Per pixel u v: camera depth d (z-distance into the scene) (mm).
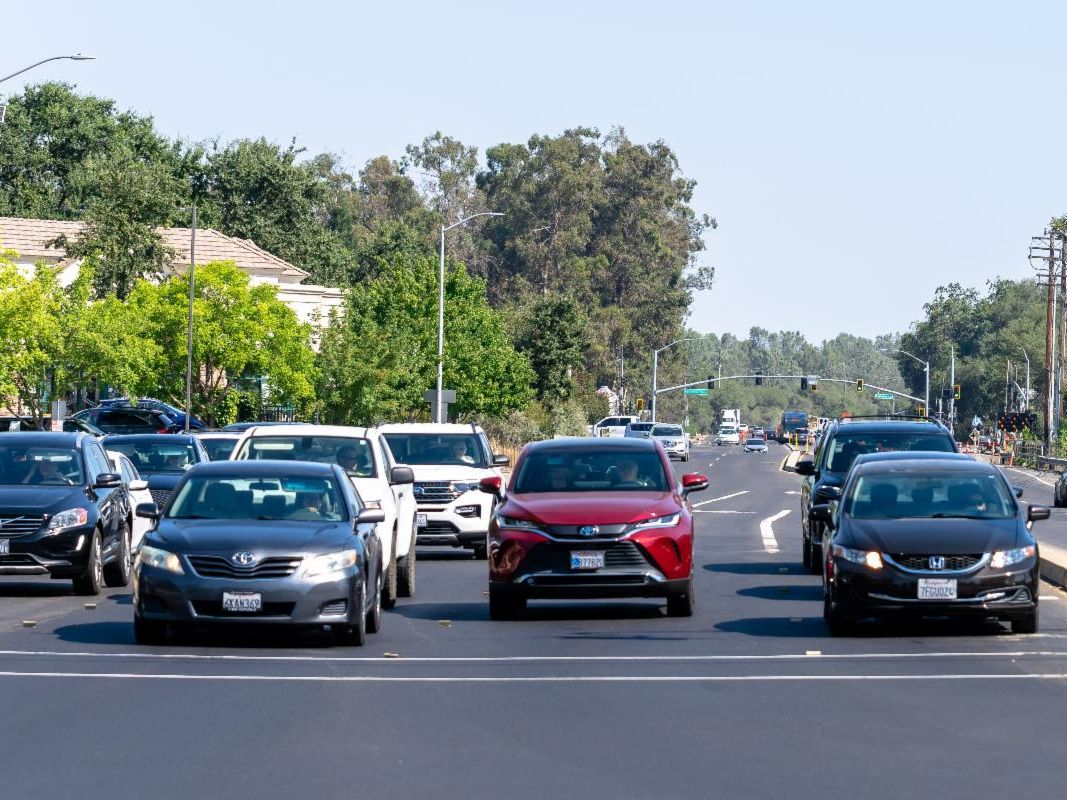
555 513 37438
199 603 31812
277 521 33844
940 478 37344
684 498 40156
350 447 43688
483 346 152375
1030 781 19125
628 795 18297
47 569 42344
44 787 18609
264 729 22672
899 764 20219
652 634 35094
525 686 27141
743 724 23297
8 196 194750
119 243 144250
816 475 51781
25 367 103250
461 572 52594
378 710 24500
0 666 28953
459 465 58000
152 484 54844
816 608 40688
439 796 18203
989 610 33906
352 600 32438
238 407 135500
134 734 22203
